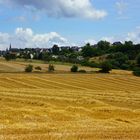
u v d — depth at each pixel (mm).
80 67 165250
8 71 133875
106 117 31359
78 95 56719
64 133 19453
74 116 29469
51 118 27531
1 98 43781
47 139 17516
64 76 119562
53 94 55938
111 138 18641
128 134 19969
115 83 112938
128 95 61500
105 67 145500
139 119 30344
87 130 21094
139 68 158750
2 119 25797
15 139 17266
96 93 63031
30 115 28266
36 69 148750
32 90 62906
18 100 42750
